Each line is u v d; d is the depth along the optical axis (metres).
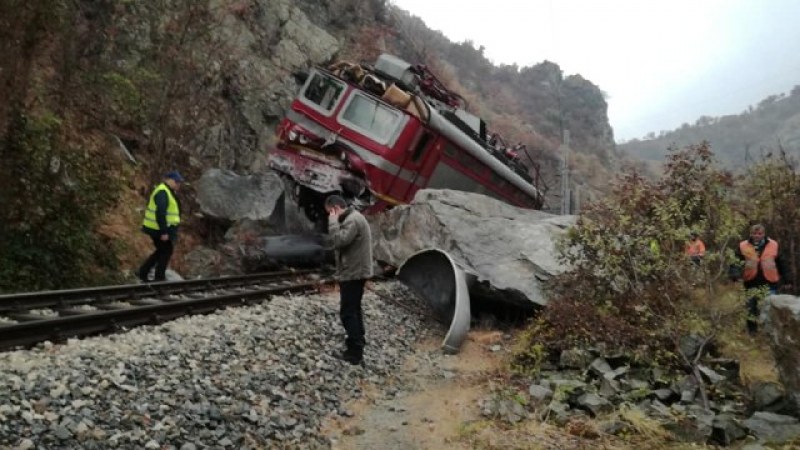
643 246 7.68
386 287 9.93
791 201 10.70
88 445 3.89
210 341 6.08
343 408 5.80
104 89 12.27
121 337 5.87
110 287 7.49
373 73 14.34
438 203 10.77
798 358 5.60
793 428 5.28
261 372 5.75
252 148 17.17
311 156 13.05
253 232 12.09
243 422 4.83
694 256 8.20
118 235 10.71
